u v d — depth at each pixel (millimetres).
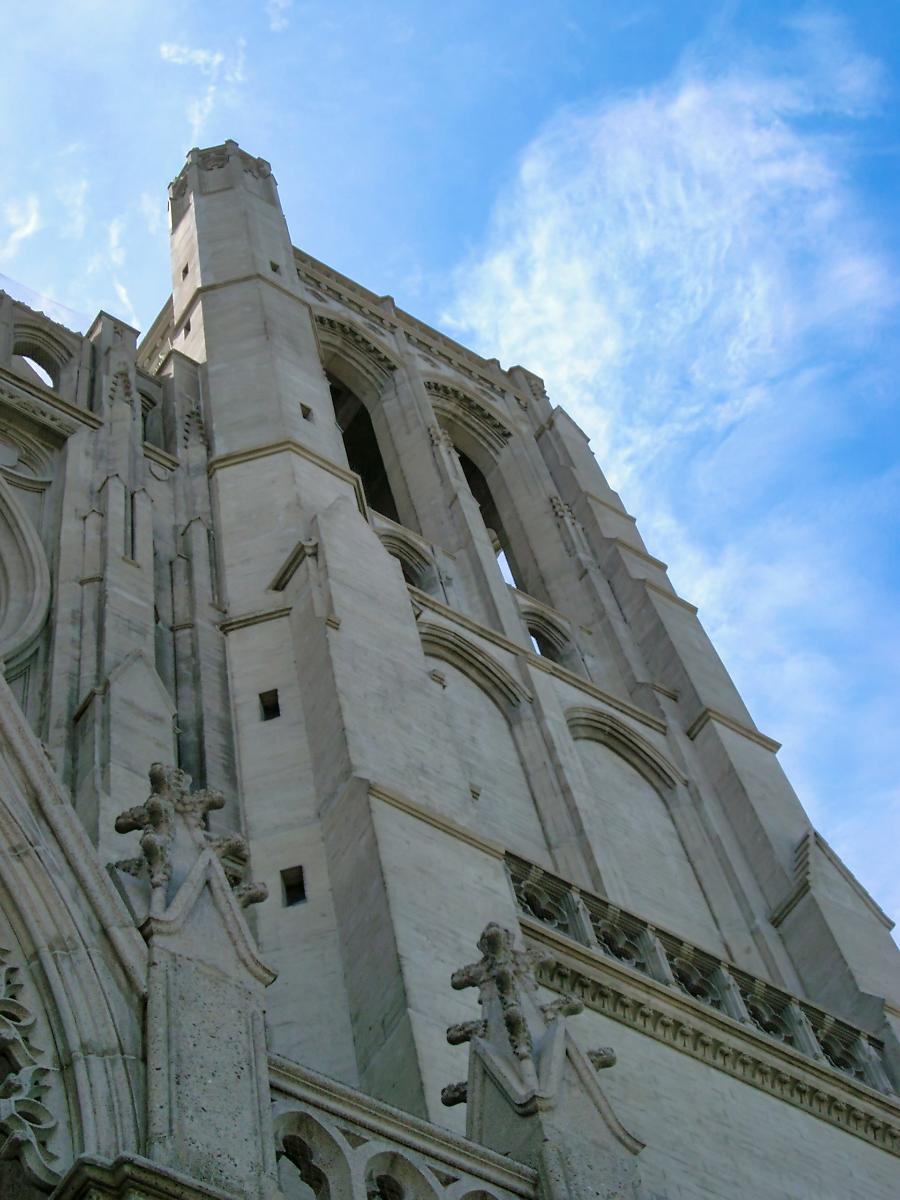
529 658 41344
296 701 30266
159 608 33000
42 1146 13164
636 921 31125
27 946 14812
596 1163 16375
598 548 50344
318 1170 14461
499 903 25672
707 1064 28141
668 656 45656
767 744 43812
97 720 26781
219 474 38438
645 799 40344
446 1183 15266
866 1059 32812
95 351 41156
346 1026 23281
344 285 58969
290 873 26266
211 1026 14539
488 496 55531
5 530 31797
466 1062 21797
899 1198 28578
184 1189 12523
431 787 27766
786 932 37312
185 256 51031
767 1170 26672
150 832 16359
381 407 54000
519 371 60500
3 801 16141
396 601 32688
